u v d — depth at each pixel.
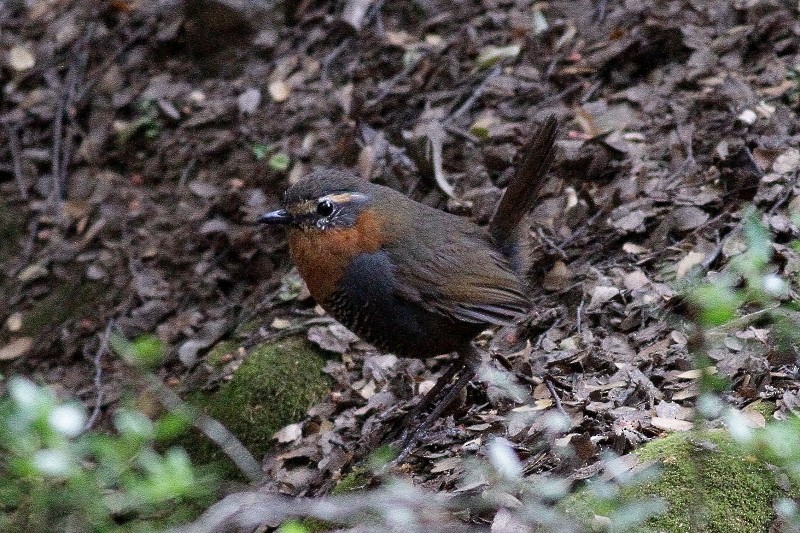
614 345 9.34
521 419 8.51
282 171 13.63
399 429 9.44
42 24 16.91
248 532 7.86
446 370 10.23
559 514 6.58
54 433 5.54
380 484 8.46
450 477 7.99
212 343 12.27
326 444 9.77
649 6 13.73
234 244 13.01
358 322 9.26
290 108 14.50
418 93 14.02
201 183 14.26
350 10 15.18
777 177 10.39
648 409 8.13
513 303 9.22
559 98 13.12
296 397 10.70
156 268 13.70
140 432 5.94
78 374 13.16
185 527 5.71
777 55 12.46
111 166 15.20
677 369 8.59
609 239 10.77
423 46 14.70
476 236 9.48
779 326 8.30
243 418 10.72
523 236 9.77
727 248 9.78
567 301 10.36
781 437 6.33
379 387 10.34
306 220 8.94
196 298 13.05
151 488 5.75
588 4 14.49
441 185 12.12
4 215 15.13
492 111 13.35
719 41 12.98
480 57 14.09
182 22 15.91
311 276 9.16
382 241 8.95
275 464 9.98
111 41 16.33
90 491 6.40
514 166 12.28
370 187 9.13
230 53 15.60
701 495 6.44
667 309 9.49
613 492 6.59
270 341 11.39
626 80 13.04
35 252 14.73
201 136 14.75
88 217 14.73
